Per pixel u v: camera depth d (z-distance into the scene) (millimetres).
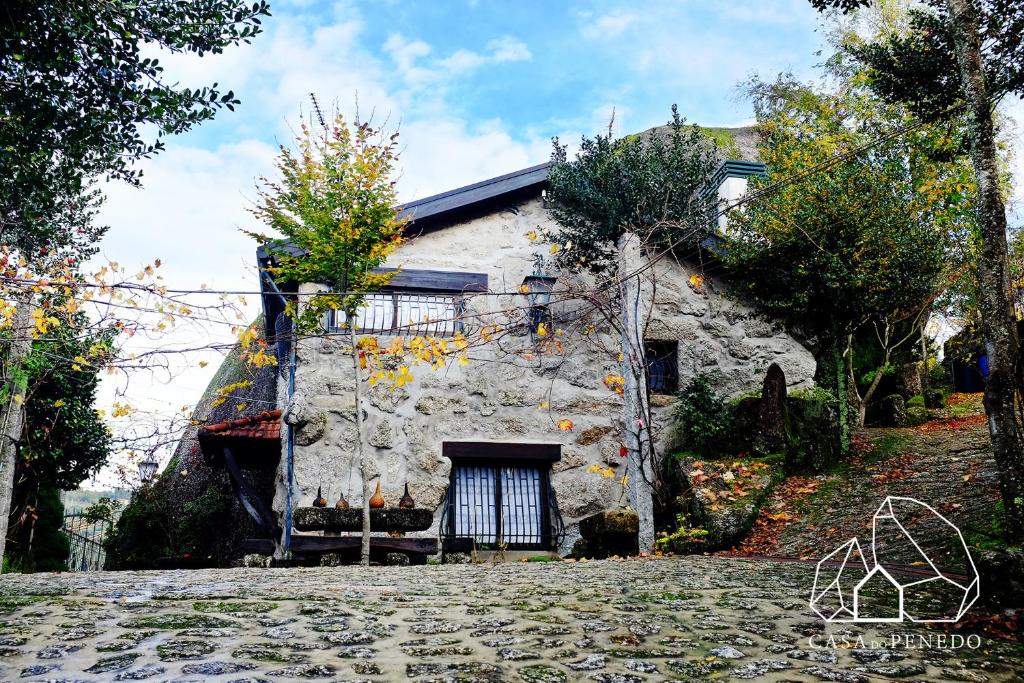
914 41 8164
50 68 5879
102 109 6285
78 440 13500
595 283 13188
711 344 13617
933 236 11992
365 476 10180
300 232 10711
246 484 11516
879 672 3961
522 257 13289
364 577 7422
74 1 5570
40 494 14109
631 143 13398
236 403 18984
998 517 6562
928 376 16156
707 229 12977
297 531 10875
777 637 4629
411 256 12828
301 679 3562
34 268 7582
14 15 5617
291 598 5625
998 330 5223
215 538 14969
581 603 5609
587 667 3951
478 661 3982
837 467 11281
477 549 11805
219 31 6105
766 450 11398
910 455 11102
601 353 13055
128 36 5863
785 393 11664
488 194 13133
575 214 12766
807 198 11641
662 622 4988
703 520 10195
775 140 16656
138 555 15391
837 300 11641
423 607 5422
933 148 12234
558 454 12445
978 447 10594
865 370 15469
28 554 13562
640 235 12461
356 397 10633
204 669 3674
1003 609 4926
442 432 12070
